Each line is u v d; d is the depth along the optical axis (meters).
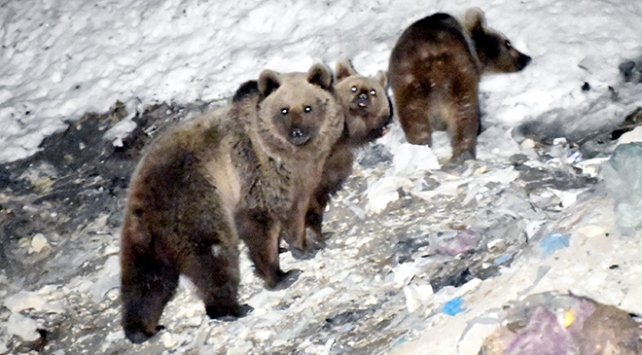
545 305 6.03
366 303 7.67
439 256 7.79
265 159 8.20
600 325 5.66
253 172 8.23
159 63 12.48
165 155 8.17
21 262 10.34
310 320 7.77
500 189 8.44
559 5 10.74
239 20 12.57
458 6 11.27
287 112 8.02
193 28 12.90
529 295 6.21
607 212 6.81
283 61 11.51
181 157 8.16
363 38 11.30
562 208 7.92
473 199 8.45
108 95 12.34
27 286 9.98
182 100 11.77
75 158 11.84
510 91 9.88
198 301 8.55
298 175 8.28
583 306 5.92
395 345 6.71
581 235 6.70
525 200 8.10
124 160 11.49
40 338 8.92
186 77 11.98
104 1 14.05
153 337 8.30
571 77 9.77
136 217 8.08
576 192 8.02
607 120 9.23
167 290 8.25
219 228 8.10
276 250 8.42
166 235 8.05
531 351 5.78
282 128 8.05
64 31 13.87
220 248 8.08
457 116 9.10
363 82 9.17
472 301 6.74
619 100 9.43
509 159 9.04
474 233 7.88
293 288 8.34
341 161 8.91
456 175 8.95
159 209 8.04
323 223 9.05
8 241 10.62
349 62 10.12
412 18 11.38
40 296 9.53
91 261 9.91
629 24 10.25
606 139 9.01
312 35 11.77
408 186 8.90
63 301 9.41
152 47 12.91
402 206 8.75
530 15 10.72
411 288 7.34
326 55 11.27
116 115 12.05
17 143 12.20
